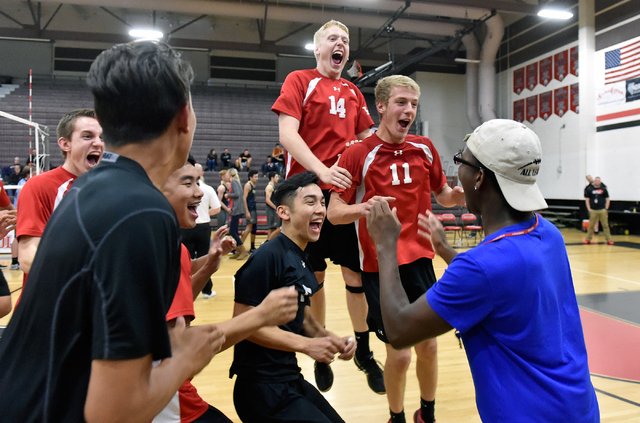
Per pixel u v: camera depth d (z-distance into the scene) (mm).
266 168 14766
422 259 1966
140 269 650
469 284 1009
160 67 743
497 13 14789
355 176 1913
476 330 1081
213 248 1618
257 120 17562
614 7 12070
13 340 700
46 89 17344
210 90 19078
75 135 1824
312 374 3049
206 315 4504
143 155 762
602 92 12539
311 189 1778
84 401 654
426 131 16656
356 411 2574
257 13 13992
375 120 17469
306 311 1842
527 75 15125
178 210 1413
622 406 2590
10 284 5742
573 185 13406
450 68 17656
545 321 1042
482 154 1103
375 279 1971
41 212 1751
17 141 15133
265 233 11734
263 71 20172
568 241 10938
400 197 1914
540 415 993
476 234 10945
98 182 712
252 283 1642
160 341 677
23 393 667
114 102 737
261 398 1620
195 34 18562
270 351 1663
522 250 1038
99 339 623
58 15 17500
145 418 677
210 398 2727
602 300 5219
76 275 646
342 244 2305
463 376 3078
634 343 3721
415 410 2557
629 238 11383
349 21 14633
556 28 13875
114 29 17984
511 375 1026
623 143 11992
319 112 2256
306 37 19422
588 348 3621
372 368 2418
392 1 12797
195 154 16469
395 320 1115
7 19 17328
